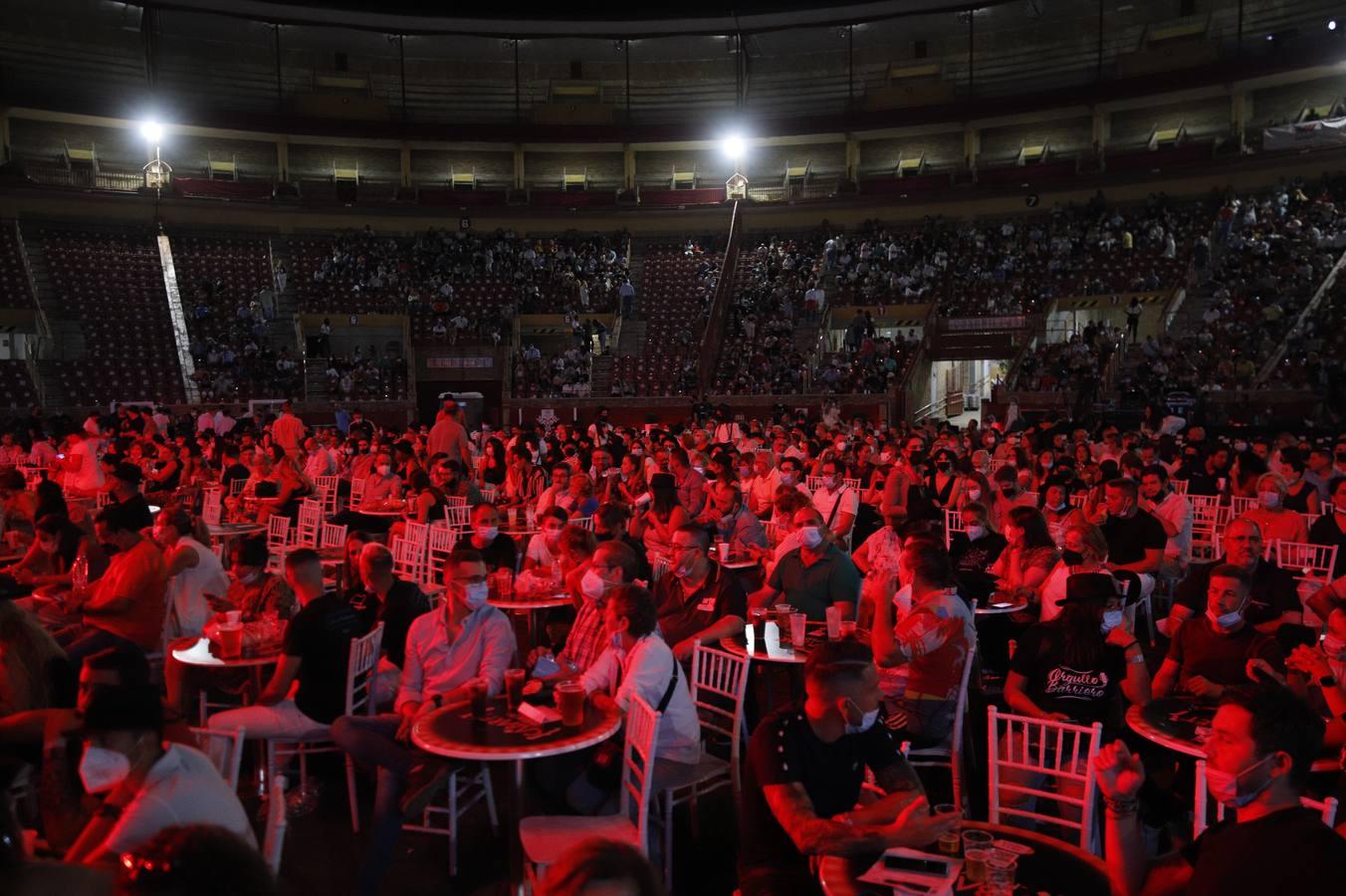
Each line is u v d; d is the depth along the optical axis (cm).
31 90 3656
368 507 1361
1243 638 562
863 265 3791
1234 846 306
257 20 4038
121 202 3728
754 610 756
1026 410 2883
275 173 4284
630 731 487
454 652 582
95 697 353
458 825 605
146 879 214
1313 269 3052
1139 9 4103
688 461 1296
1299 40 3531
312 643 599
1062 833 518
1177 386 2664
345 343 3812
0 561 965
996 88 4269
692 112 4575
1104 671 541
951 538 1155
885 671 606
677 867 555
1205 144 3631
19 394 2969
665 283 4003
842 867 351
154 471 1706
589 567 679
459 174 4475
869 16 4084
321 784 660
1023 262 3644
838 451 1702
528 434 2086
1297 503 1136
